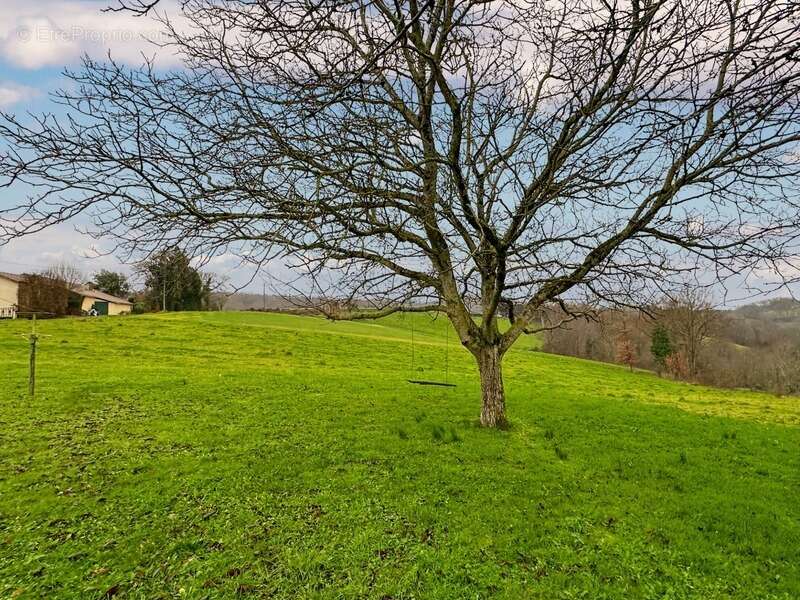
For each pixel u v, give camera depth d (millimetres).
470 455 8945
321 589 4773
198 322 43688
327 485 7406
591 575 5090
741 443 11117
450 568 5137
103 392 15586
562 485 7586
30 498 6891
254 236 7312
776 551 5680
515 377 30109
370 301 8984
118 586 4766
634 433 11625
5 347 28344
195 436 10312
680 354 39812
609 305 9680
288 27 3699
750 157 5926
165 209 6836
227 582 4848
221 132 6566
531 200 7496
